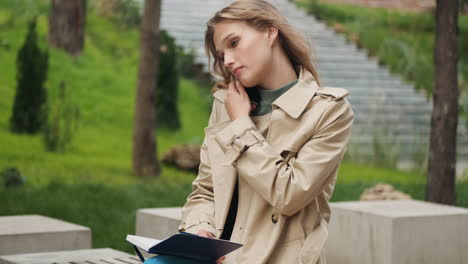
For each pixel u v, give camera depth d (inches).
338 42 697.6
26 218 194.5
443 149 278.1
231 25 100.4
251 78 100.1
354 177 445.7
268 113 102.7
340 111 97.5
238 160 96.9
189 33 653.3
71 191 313.9
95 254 147.8
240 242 98.9
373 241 192.4
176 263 92.3
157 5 391.2
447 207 210.2
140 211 198.5
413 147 534.6
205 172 109.2
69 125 472.4
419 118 590.9
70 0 585.9
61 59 567.8
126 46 638.5
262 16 100.0
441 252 194.4
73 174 372.5
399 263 188.2
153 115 395.9
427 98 620.7
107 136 481.7
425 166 497.7
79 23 591.2
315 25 727.7
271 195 94.1
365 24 741.3
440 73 278.1
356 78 642.8
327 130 96.5
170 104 516.1
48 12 657.6
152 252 92.3
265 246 97.3
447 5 276.2
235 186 104.6
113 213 277.3
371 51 701.3
